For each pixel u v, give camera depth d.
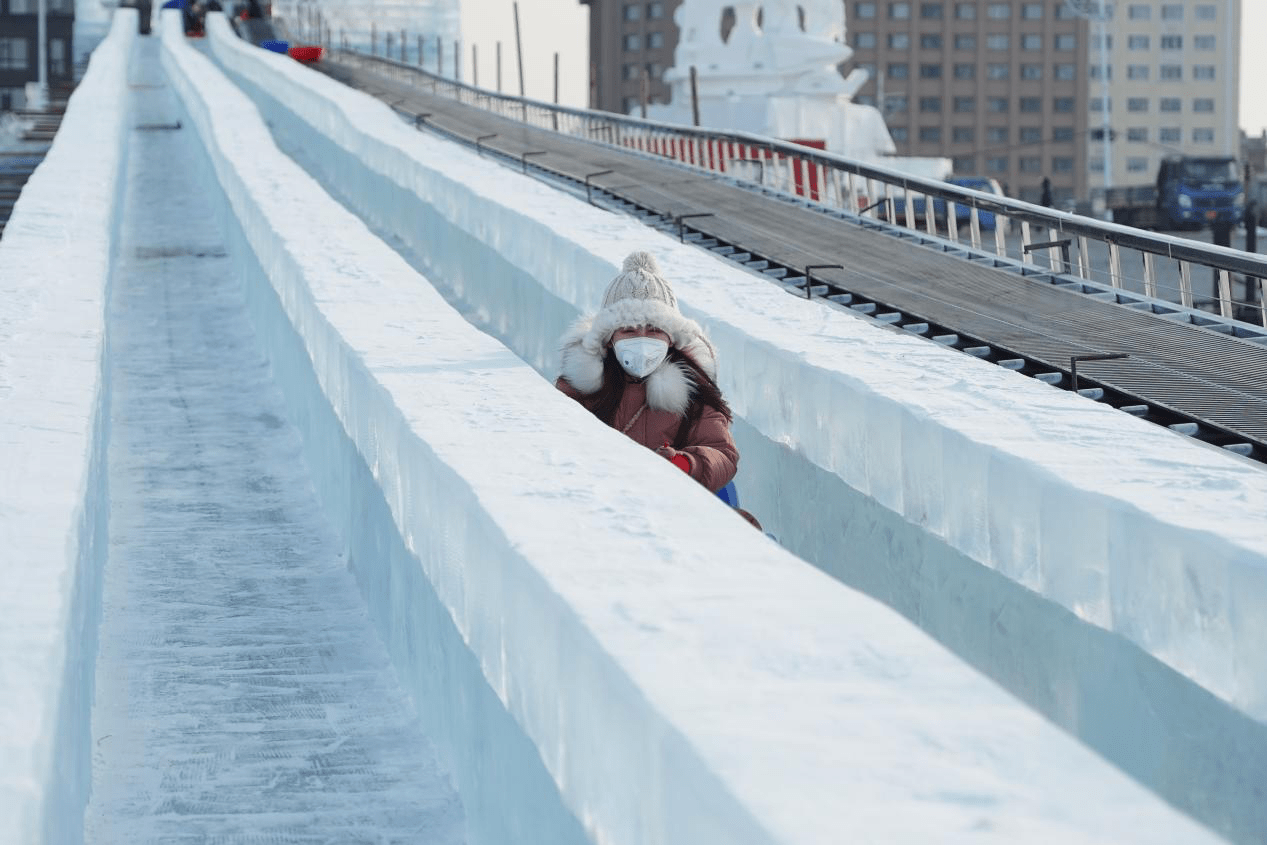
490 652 4.55
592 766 3.46
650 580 3.76
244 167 19.94
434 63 116.00
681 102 94.00
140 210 26.45
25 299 9.65
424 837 5.02
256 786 5.41
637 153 35.12
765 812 2.46
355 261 11.40
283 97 43.31
